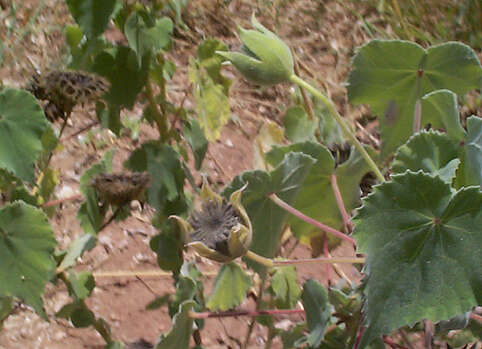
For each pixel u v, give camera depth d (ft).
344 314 0.99
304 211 1.18
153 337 1.39
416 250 0.78
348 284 1.28
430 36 2.53
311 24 2.49
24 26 2.12
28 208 0.98
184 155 1.36
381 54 1.07
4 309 1.12
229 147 1.89
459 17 2.58
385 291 0.79
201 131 1.32
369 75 1.08
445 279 0.77
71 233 1.57
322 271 1.57
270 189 1.03
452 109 0.94
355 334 0.97
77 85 1.04
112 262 1.52
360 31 2.50
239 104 2.06
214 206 0.91
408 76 1.08
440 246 0.77
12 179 1.11
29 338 1.35
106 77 1.18
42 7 2.19
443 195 0.76
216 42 1.25
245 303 1.45
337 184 1.16
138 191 1.03
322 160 1.12
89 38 1.14
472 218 0.76
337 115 1.05
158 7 1.19
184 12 2.29
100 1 1.09
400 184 0.77
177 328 1.00
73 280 1.11
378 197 0.78
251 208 1.03
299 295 1.23
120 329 1.40
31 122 1.01
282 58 1.02
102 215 1.09
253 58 1.02
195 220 0.91
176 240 1.17
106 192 1.02
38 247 0.99
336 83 2.22
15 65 1.99
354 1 2.63
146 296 1.47
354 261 0.95
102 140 1.80
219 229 0.88
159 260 1.18
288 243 1.63
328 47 2.40
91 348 1.36
